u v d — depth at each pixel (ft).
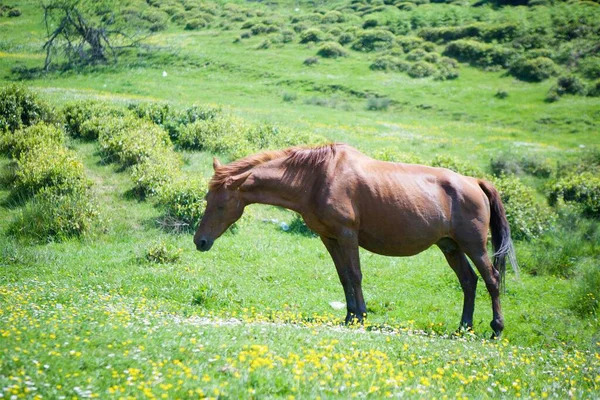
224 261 49.47
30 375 17.75
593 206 72.95
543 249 58.65
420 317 39.73
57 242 53.93
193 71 190.60
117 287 40.14
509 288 48.55
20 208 59.16
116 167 68.85
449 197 33.63
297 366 20.06
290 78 186.09
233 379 18.75
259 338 24.12
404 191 32.50
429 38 230.27
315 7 283.38
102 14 254.47
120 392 17.22
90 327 23.82
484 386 22.40
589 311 42.65
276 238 56.95
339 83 181.98
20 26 236.22
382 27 241.35
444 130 131.23
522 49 213.05
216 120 82.23
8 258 47.42
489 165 93.91
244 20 263.08
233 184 31.37
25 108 76.89
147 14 258.57
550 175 91.66
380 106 160.56
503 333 36.86
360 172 32.09
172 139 79.15
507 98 173.99
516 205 64.90
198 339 22.97
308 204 32.01
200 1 286.05
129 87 152.05
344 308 40.32
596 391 22.93
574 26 224.53
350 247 31.71
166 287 40.70
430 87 182.91
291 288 44.16
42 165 62.18
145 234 56.18
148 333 23.57
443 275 50.11
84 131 76.48
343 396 18.19
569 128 145.79
